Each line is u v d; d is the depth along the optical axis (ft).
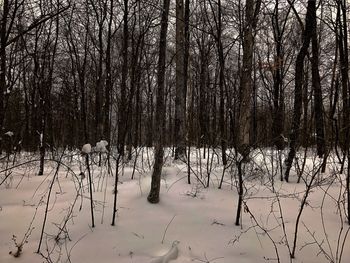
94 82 38.24
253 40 18.95
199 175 18.16
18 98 42.27
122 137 17.42
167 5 13.93
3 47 10.33
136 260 9.90
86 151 11.75
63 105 46.03
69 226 11.93
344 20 16.16
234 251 10.58
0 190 15.49
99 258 10.02
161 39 13.85
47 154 28.86
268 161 21.03
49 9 20.70
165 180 16.83
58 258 9.81
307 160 21.77
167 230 11.80
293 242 11.07
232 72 34.88
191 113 20.58
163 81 13.94
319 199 14.73
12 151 26.40
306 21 18.21
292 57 37.88
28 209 13.10
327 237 11.39
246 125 19.16
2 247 10.34
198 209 13.62
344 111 14.17
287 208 13.74
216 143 21.98
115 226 12.00
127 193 15.11
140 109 41.47
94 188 15.78
